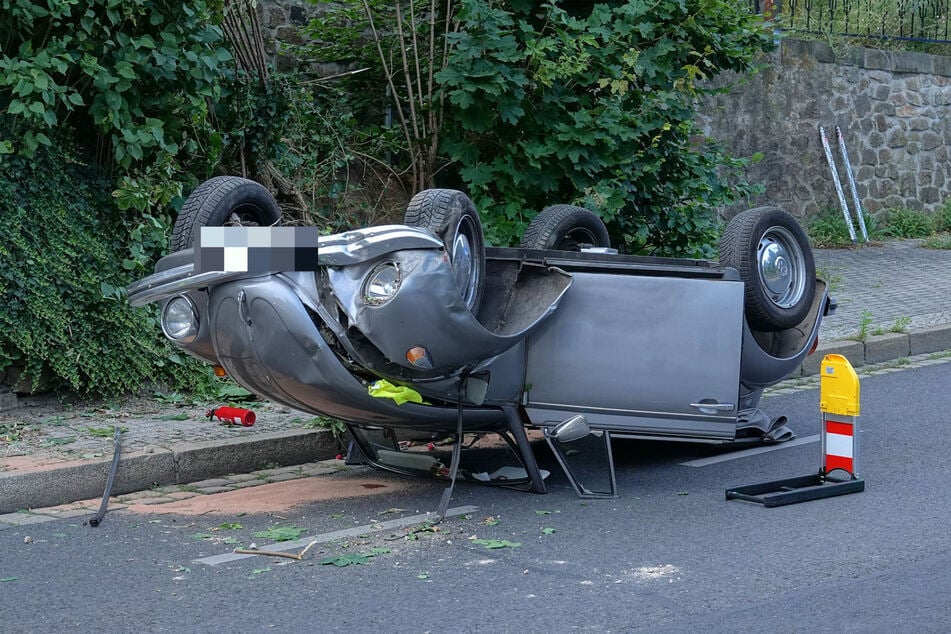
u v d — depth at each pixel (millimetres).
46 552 5590
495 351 6398
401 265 5902
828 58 18156
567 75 10539
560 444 8180
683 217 11867
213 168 9602
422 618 4680
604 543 5785
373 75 11680
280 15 11547
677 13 11125
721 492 6898
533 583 5137
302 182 10875
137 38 8562
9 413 7996
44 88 7871
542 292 6941
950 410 9305
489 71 10281
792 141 17797
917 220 19297
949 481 7043
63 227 8305
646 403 6969
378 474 7312
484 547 5711
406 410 6293
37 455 6836
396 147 11406
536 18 11125
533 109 10828
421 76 11398
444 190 6477
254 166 10367
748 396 8062
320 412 6293
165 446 7090
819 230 17953
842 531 5969
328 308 5934
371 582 5152
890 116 19156
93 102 8477
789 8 18141
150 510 6379
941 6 20172
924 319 12883
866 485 6980
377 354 6141
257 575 5254
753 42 11883
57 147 8359
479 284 6691
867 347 11570
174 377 8750
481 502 6641
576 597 4938
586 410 6945
